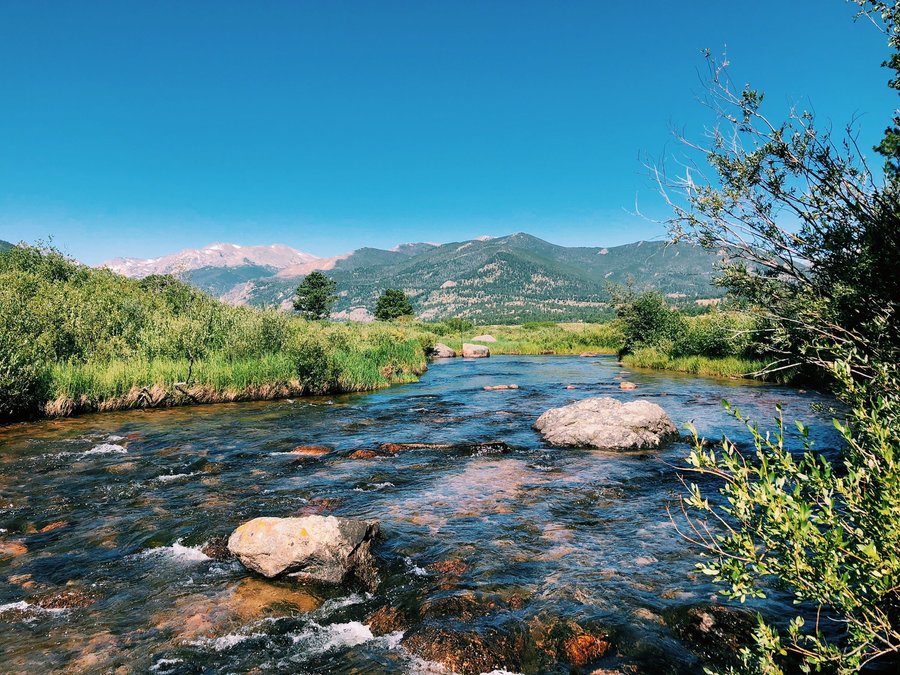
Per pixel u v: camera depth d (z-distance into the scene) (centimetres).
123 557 638
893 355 461
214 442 1253
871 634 259
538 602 518
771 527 266
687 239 623
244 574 595
